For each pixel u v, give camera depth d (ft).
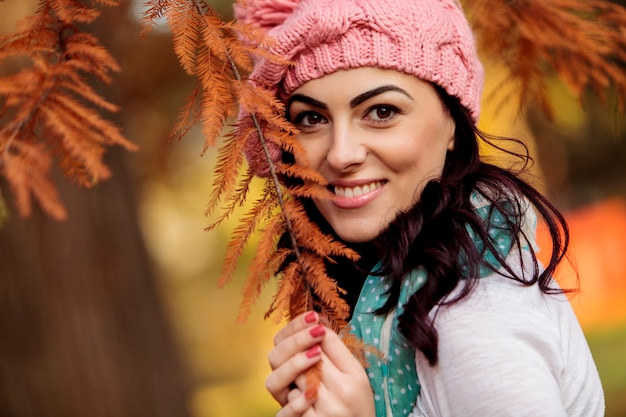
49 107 4.51
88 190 12.49
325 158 5.33
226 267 4.58
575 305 33.83
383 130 5.25
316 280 4.70
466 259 4.89
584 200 27.53
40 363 11.82
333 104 5.20
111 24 12.29
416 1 5.33
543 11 7.49
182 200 23.61
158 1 4.66
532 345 4.62
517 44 7.89
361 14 5.11
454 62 5.50
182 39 4.59
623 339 29.48
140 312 12.84
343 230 5.44
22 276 11.81
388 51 5.13
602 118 18.78
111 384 12.21
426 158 5.41
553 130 22.62
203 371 48.93
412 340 4.69
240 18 6.19
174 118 16.26
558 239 5.60
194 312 47.80
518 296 4.87
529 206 5.70
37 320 11.85
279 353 4.72
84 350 12.08
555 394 4.47
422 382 4.83
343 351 4.75
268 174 5.07
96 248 12.42
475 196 5.56
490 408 4.44
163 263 39.52
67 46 4.70
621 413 19.94
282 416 4.75
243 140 4.66
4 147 4.35
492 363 4.49
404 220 5.25
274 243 4.69
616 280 38.19
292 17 5.46
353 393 4.67
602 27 7.72
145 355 12.78
